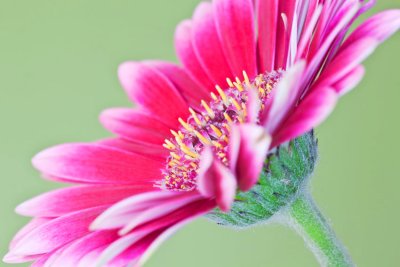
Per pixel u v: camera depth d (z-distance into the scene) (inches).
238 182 9.9
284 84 9.7
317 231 11.3
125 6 19.3
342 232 18.5
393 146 18.4
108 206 11.2
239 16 12.4
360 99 18.5
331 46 10.8
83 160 12.0
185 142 12.2
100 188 11.8
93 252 10.4
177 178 11.9
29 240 11.0
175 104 12.7
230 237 18.0
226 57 12.5
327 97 9.9
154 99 12.8
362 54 10.1
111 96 19.3
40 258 10.9
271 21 12.1
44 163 12.0
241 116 11.8
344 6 10.8
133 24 19.5
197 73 12.7
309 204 11.3
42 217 11.6
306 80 10.3
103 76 19.4
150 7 19.2
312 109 9.9
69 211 11.5
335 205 18.6
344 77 10.2
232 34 12.4
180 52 12.9
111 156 12.1
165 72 12.9
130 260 10.3
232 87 12.3
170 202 10.0
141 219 9.9
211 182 9.9
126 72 12.9
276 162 10.9
